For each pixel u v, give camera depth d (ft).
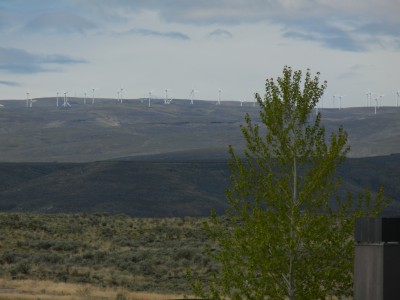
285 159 178.29
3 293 336.29
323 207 174.91
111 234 628.69
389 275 134.10
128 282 411.34
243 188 178.09
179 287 396.78
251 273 174.19
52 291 346.74
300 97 180.86
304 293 171.73
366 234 138.51
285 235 171.83
